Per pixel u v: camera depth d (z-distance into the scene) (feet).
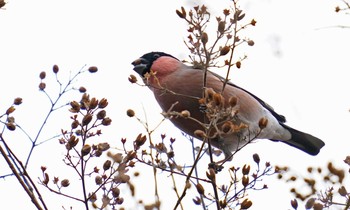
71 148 21.26
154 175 19.08
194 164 21.24
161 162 21.75
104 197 20.31
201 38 23.36
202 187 20.79
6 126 22.20
